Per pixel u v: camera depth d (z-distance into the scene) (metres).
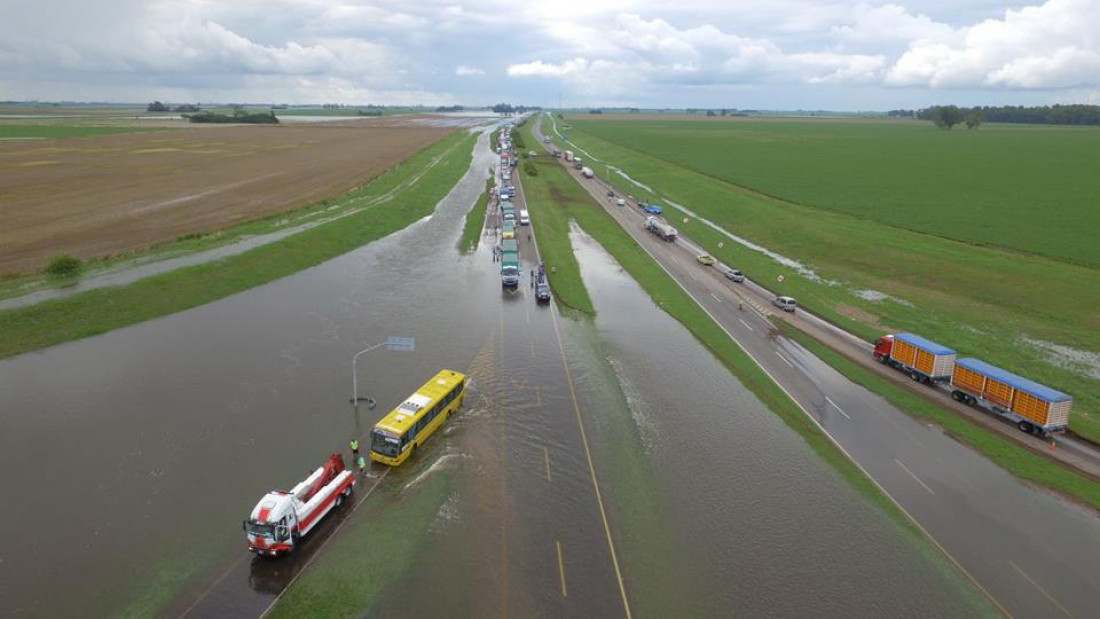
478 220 136.75
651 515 43.03
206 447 48.72
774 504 44.56
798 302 87.50
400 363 64.88
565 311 82.56
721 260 109.81
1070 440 53.41
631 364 67.38
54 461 46.25
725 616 34.81
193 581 35.84
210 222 116.12
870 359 69.38
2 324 67.12
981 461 50.50
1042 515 44.16
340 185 160.50
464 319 78.44
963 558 39.91
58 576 35.81
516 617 34.22
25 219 113.25
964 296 87.88
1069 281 90.25
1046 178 183.25
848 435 53.97
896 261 101.88
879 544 40.84
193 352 65.88
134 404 54.69
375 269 99.69
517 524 41.62
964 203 146.75
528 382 62.03
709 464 49.25
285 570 36.97
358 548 38.97
